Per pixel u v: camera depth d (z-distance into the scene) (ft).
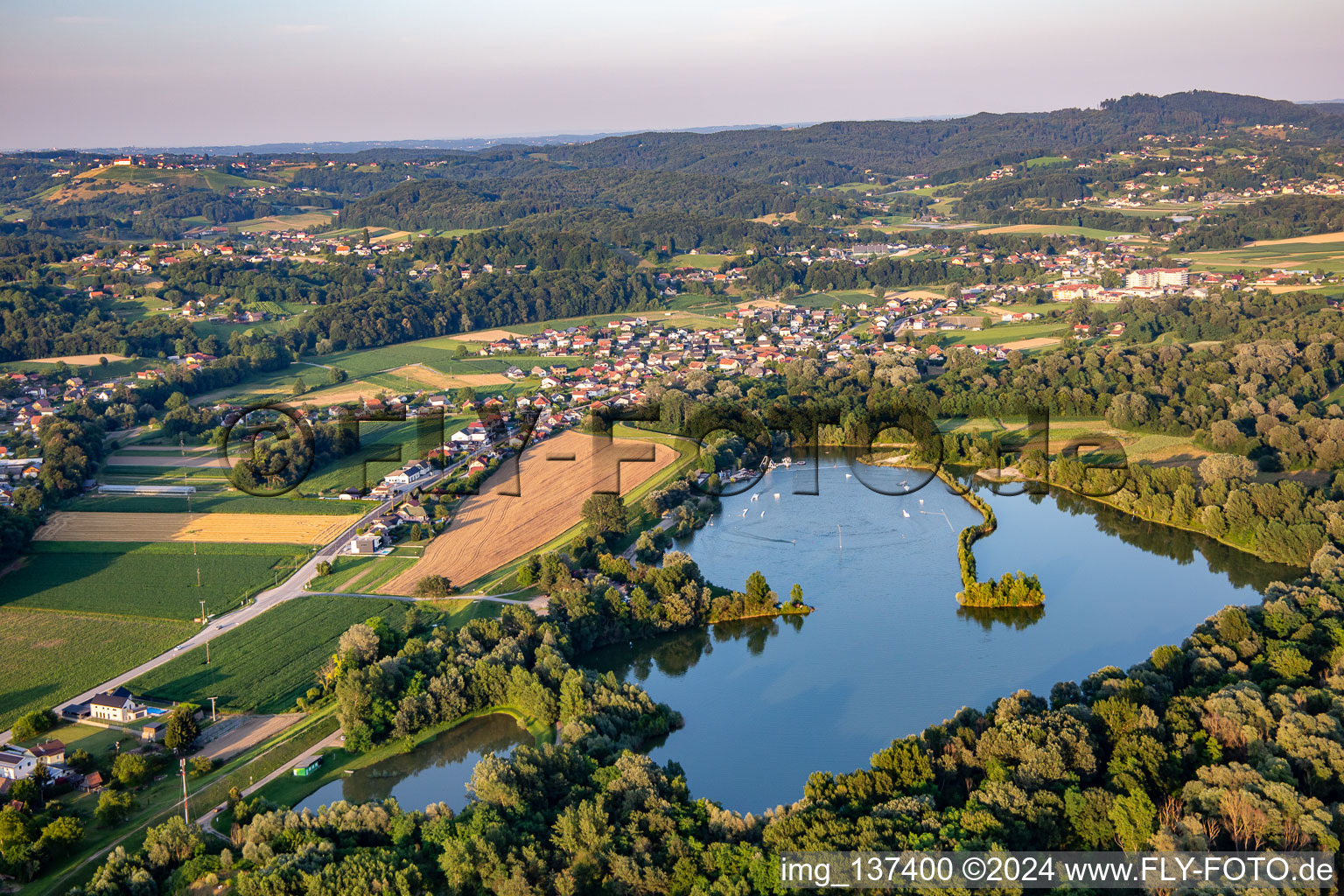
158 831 483.10
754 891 427.33
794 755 588.91
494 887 442.91
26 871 474.90
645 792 490.49
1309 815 444.55
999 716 544.21
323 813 499.51
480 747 602.44
